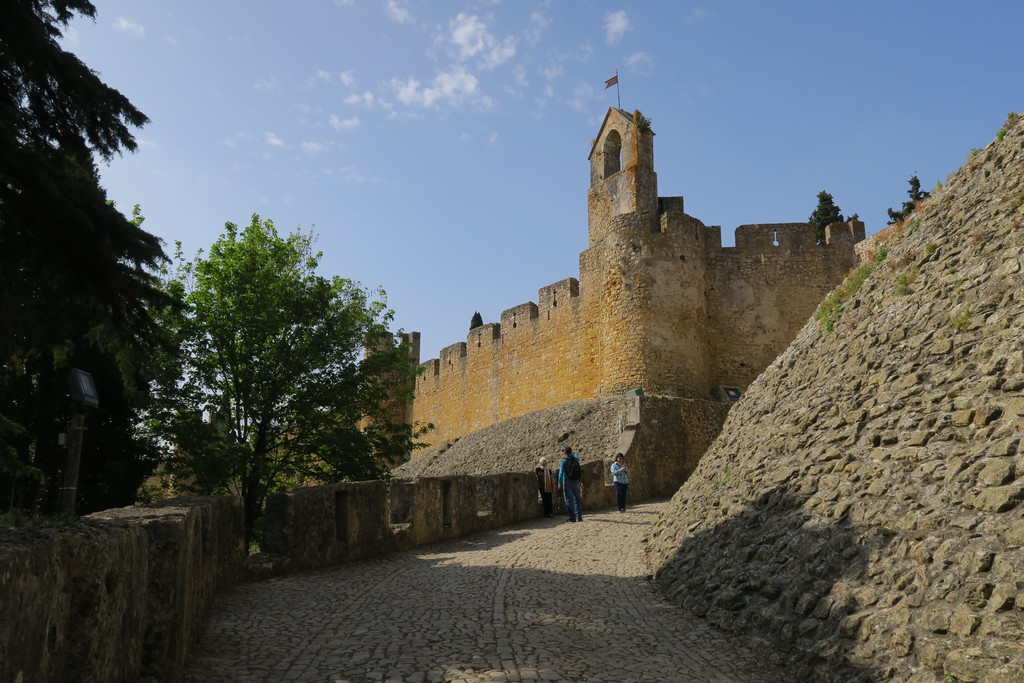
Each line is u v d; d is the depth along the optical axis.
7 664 2.26
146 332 9.85
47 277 8.70
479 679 5.30
